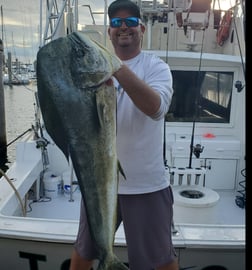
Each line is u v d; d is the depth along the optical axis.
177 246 2.06
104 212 1.33
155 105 1.36
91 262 1.88
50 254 2.18
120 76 1.25
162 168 1.76
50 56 1.21
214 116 3.88
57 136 1.27
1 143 12.53
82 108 1.22
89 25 4.78
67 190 3.62
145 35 4.22
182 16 3.76
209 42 4.51
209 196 2.81
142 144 1.69
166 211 1.77
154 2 3.84
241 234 2.17
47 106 1.25
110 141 1.27
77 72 1.19
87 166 1.28
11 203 2.69
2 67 12.68
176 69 3.79
